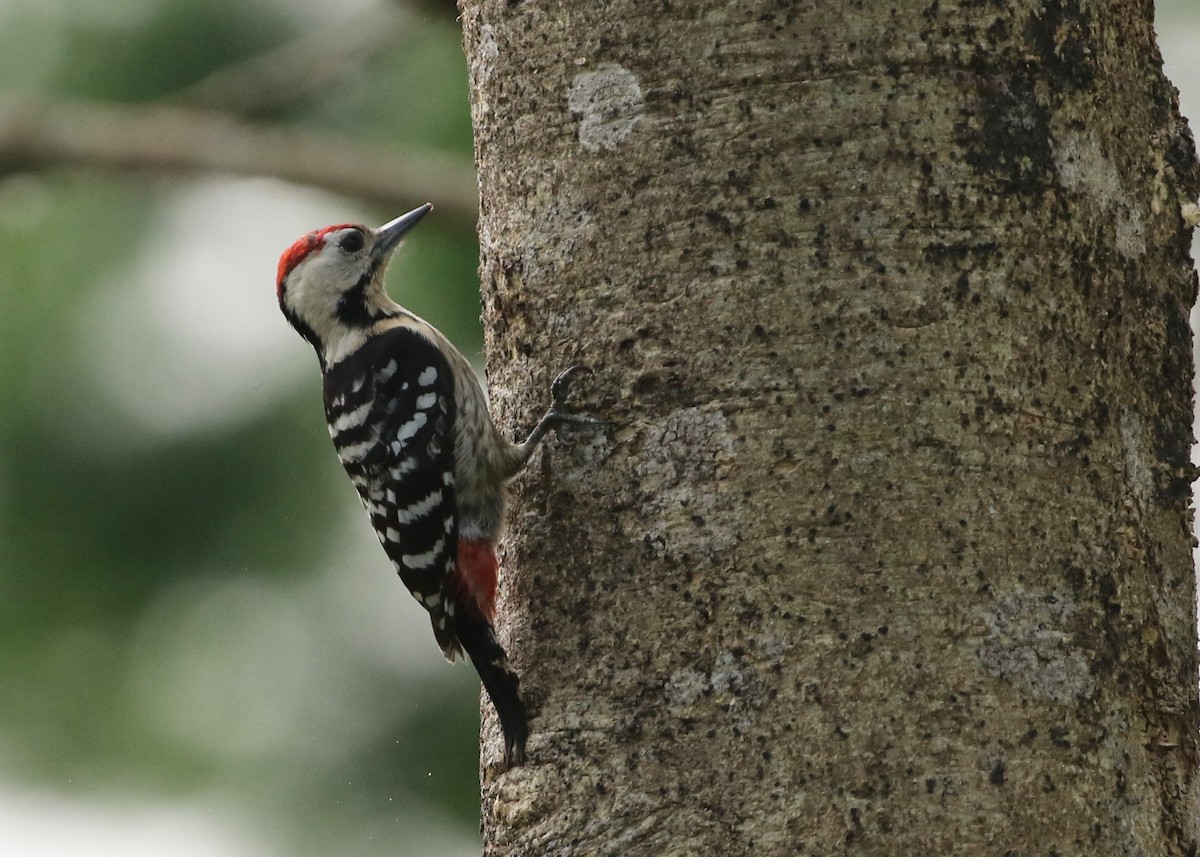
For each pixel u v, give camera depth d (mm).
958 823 7090
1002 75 7598
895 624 7250
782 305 7551
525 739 7926
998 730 7172
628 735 7605
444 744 12742
